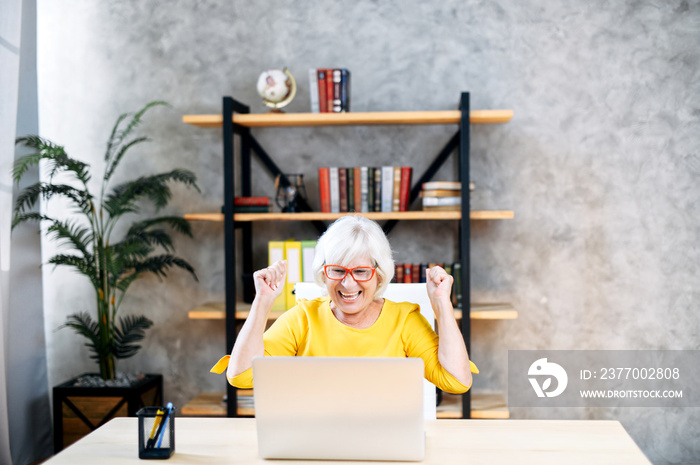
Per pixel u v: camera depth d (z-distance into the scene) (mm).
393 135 3303
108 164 3436
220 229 3400
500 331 3316
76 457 1535
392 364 1385
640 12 3207
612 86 3229
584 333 3285
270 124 3150
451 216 2900
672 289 3248
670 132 3215
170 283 3438
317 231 3344
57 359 3475
